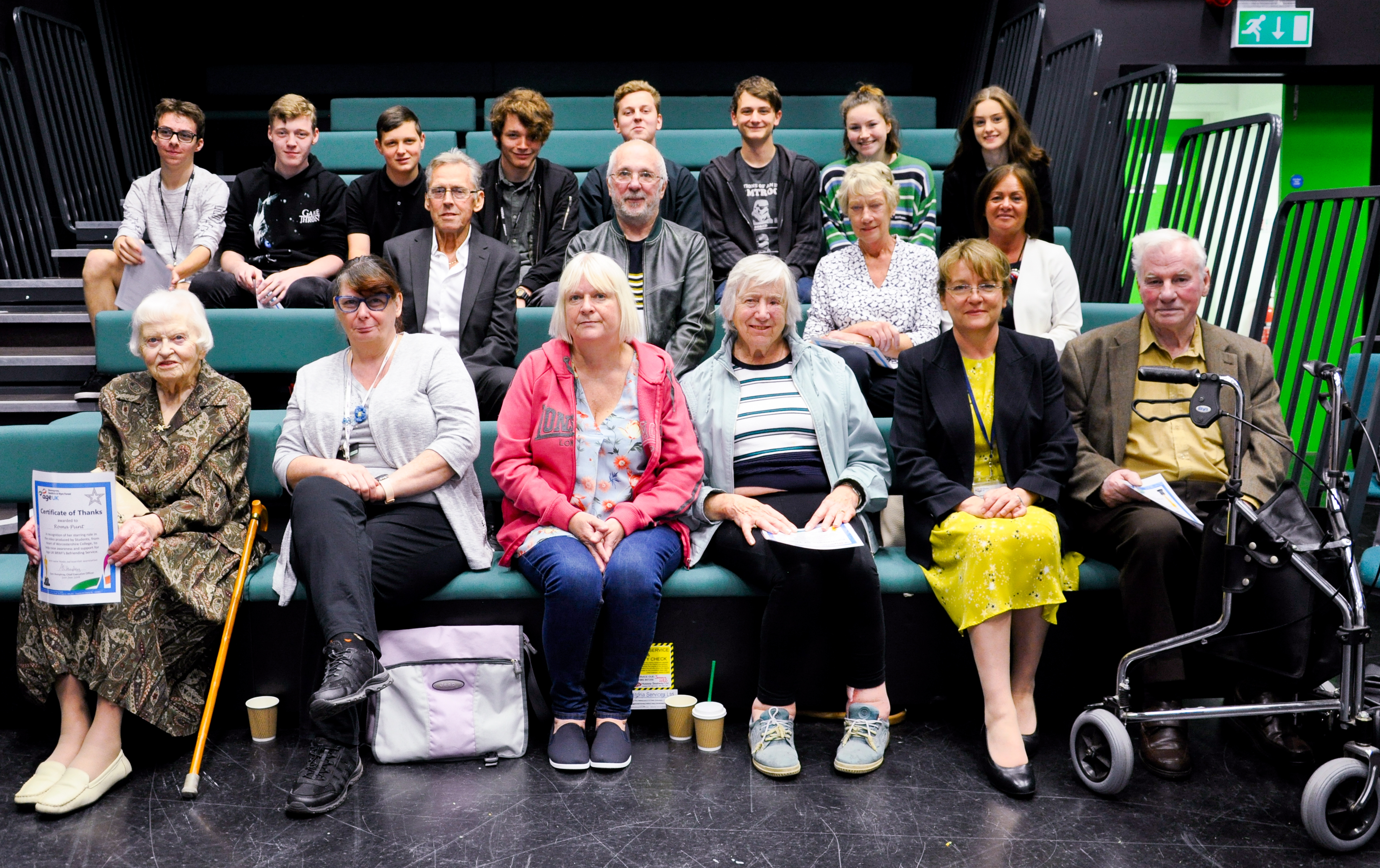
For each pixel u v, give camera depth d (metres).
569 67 5.81
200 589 2.11
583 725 2.14
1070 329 2.93
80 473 1.99
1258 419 2.32
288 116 3.52
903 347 2.82
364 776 2.06
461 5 5.84
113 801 1.94
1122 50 4.77
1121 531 2.21
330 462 2.22
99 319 2.90
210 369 2.31
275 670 2.28
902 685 2.34
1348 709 1.80
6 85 4.35
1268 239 5.85
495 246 2.99
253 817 1.87
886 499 2.31
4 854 1.74
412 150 3.47
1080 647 2.35
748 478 2.37
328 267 3.46
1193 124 6.00
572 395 2.26
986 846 1.77
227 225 3.64
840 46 5.96
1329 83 5.15
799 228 3.63
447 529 2.27
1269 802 1.95
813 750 2.18
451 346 2.41
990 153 3.48
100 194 4.80
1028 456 2.32
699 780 2.03
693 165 4.55
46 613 2.03
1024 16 4.77
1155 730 2.10
